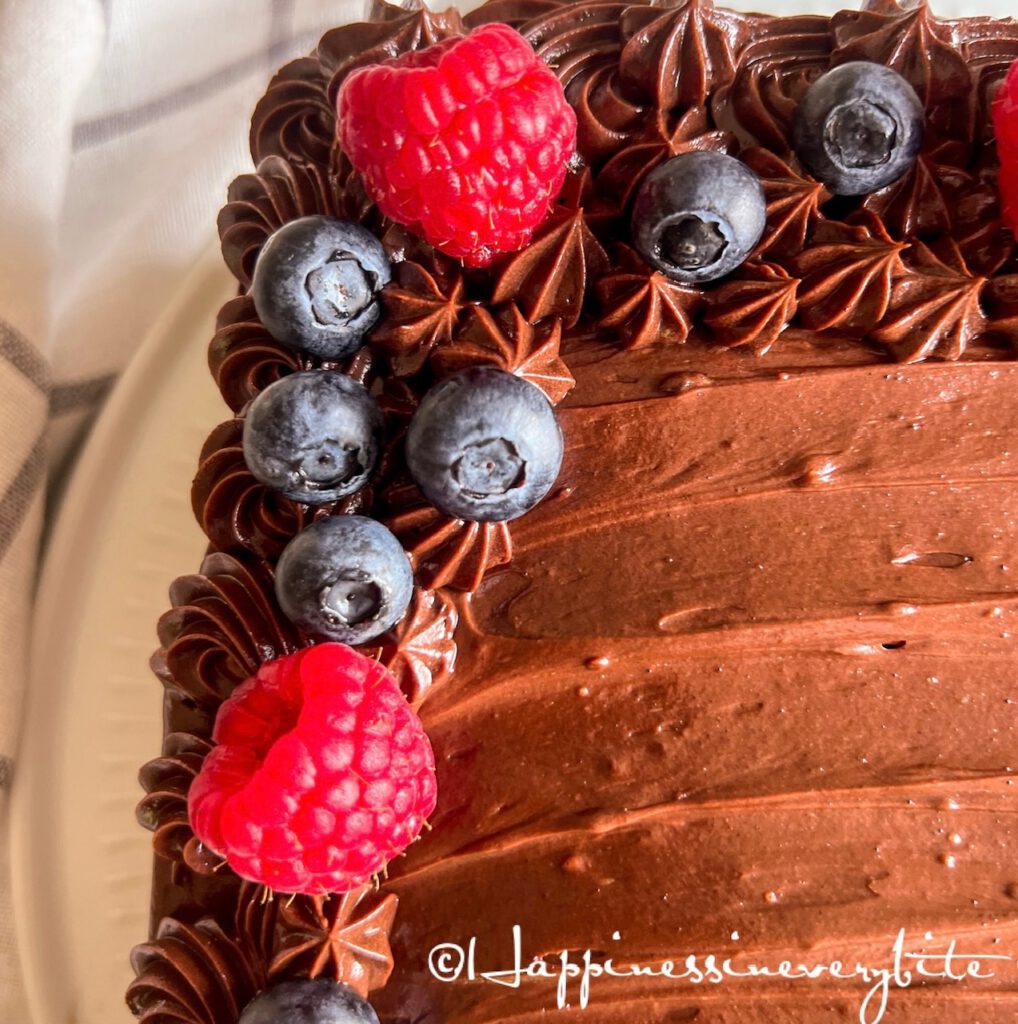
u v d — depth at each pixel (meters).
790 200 0.27
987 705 0.26
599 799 0.26
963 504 0.26
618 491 0.26
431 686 0.26
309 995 0.25
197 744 0.27
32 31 0.30
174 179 0.32
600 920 0.25
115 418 0.30
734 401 0.26
